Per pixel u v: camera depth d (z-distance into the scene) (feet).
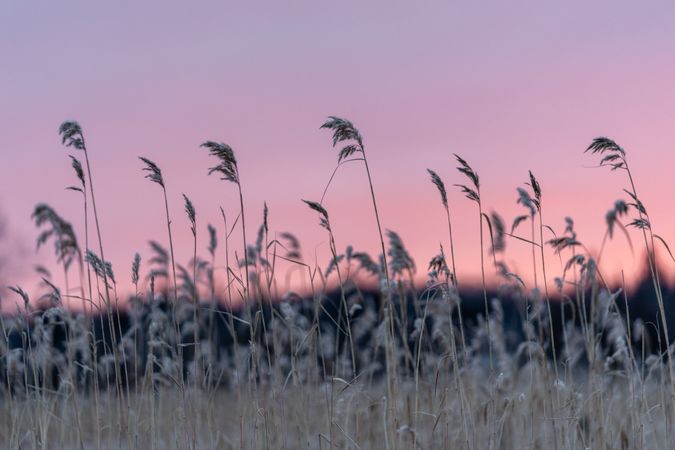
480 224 21.04
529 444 21.03
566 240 21.36
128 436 21.36
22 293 21.67
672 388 20.30
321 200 20.44
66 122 21.12
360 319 24.63
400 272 22.45
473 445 20.45
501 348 24.70
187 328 23.89
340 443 21.26
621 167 20.40
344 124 19.88
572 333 22.89
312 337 22.67
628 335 21.01
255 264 23.06
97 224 21.58
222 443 22.58
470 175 20.76
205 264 24.25
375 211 20.38
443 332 22.93
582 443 20.58
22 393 22.95
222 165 20.67
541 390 22.20
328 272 22.82
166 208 21.58
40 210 21.33
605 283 21.43
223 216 21.16
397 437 20.65
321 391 22.79
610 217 20.72
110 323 21.54
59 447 22.22
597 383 21.25
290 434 22.85
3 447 22.62
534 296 21.76
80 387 24.85
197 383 22.25
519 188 21.29
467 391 22.09
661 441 21.36
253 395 21.74
